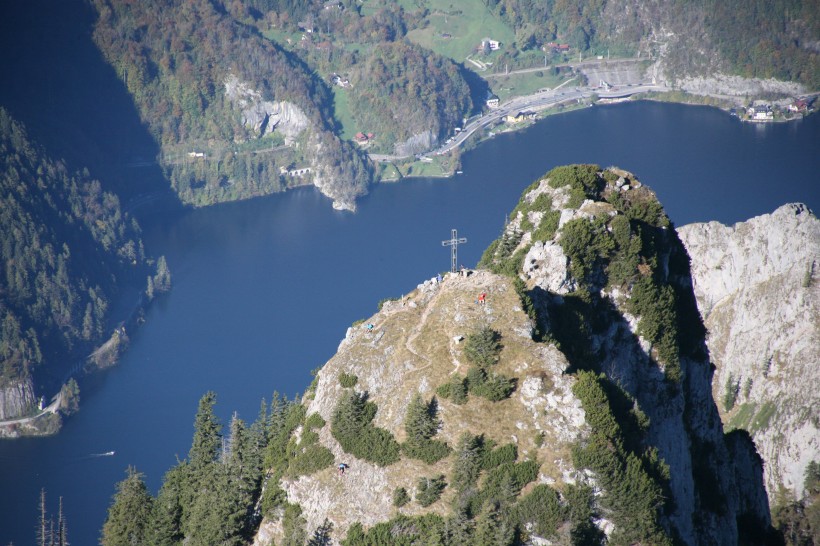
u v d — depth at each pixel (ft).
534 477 371.76
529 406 387.34
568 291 436.35
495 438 383.24
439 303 428.97
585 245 444.14
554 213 469.98
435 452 386.32
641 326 441.68
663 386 441.68
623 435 383.86
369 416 408.87
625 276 443.73
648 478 371.15
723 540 455.22
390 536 377.09
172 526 474.08
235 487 440.86
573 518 362.74
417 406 391.24
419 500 379.35
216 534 433.48
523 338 404.57
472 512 370.32
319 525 395.55
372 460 396.16
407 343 422.82
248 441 451.12
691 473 444.14
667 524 376.48
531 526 362.94
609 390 394.32
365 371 424.05
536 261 442.50
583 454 371.35
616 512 365.81
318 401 429.79
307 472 408.67
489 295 420.77
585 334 424.87
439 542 363.97
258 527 432.66
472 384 395.96
